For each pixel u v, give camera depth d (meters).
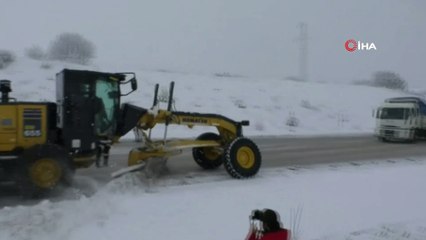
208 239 5.65
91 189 8.68
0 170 8.07
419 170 11.32
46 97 25.02
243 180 9.77
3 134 8.16
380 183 9.40
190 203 7.48
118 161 12.50
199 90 34.06
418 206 7.50
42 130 8.43
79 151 8.62
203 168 11.43
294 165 12.38
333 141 20.80
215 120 10.53
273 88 40.31
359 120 35.38
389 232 6.00
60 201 7.60
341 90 45.00
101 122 9.10
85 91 8.68
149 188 8.78
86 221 6.32
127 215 6.68
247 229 6.07
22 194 7.96
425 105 21.72
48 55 38.72
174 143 10.22
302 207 7.29
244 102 33.09
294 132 27.17
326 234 5.86
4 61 31.58
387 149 17.20
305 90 42.09
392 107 21.50
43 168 8.01
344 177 10.17
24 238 5.57
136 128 9.80
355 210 7.16
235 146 9.91
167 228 6.10
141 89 30.33
